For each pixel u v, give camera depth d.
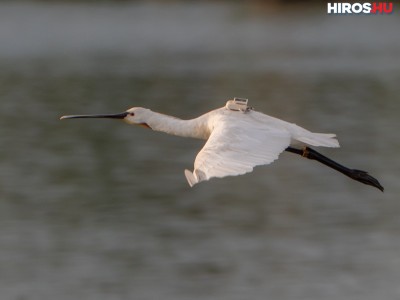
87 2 54.88
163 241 14.30
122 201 16.80
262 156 5.51
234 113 6.50
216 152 5.46
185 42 41.72
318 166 19.84
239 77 31.95
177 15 50.34
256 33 43.78
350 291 12.38
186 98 27.98
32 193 17.33
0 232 14.75
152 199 16.92
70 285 12.59
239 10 51.81
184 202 16.75
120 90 29.53
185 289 12.39
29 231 14.88
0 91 29.45
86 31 44.81
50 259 13.52
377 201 16.84
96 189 17.64
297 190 17.67
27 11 50.53
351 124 24.06
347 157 20.44
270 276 12.84
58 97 28.47
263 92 28.91
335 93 28.53
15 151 21.17
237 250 13.87
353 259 13.51
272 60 35.88
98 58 37.19
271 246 14.09
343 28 44.00
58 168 19.56
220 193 17.50
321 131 23.27
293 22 45.97
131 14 50.41
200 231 14.89
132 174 19.06
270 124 6.38
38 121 24.89
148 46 40.66
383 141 22.08
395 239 14.48
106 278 12.82
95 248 14.05
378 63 34.75
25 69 34.12
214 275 12.90
